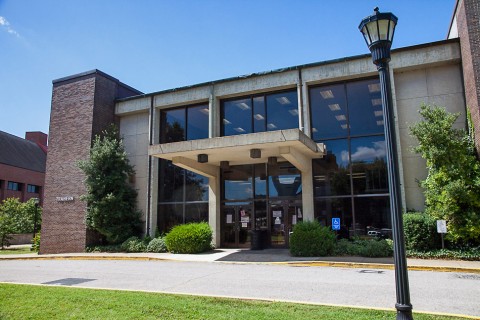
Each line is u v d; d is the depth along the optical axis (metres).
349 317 5.88
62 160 22.25
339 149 17.77
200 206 20.67
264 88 19.50
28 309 6.68
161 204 21.69
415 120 16.56
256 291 8.45
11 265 15.38
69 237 21.16
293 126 19.05
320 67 18.36
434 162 14.42
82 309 6.61
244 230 19.52
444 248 13.84
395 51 16.94
